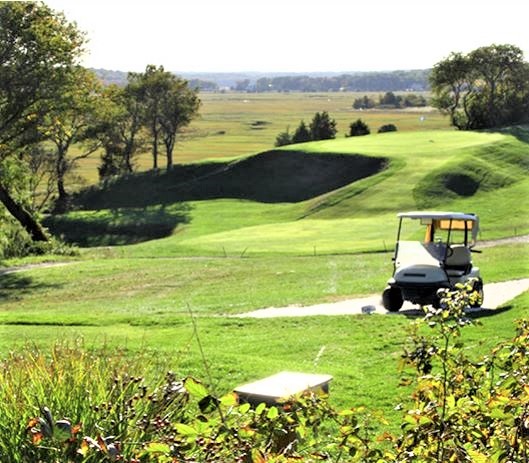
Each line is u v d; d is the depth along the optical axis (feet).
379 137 305.94
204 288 91.91
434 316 16.48
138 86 332.80
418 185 217.15
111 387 19.47
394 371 40.04
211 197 275.59
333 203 219.61
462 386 15.26
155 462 17.15
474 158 234.99
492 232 153.38
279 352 47.65
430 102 379.55
